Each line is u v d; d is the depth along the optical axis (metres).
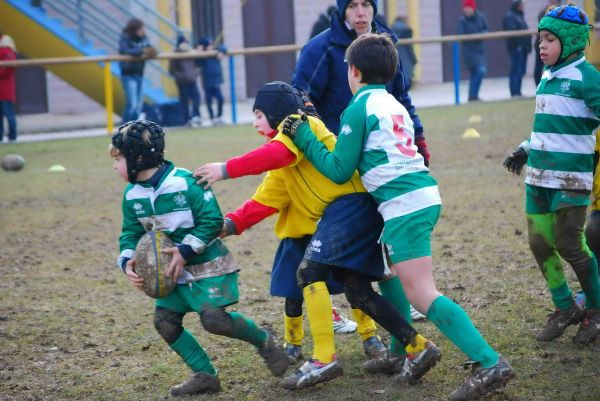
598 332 14.91
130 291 20.22
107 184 35.69
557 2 20.09
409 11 73.12
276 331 16.73
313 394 13.52
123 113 58.34
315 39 16.08
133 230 13.48
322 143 13.28
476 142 40.88
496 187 29.86
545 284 18.61
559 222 14.70
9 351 16.17
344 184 13.43
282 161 13.25
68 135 55.75
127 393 14.03
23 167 40.66
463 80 65.81
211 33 74.06
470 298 17.95
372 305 13.43
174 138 48.97
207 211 12.93
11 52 52.47
